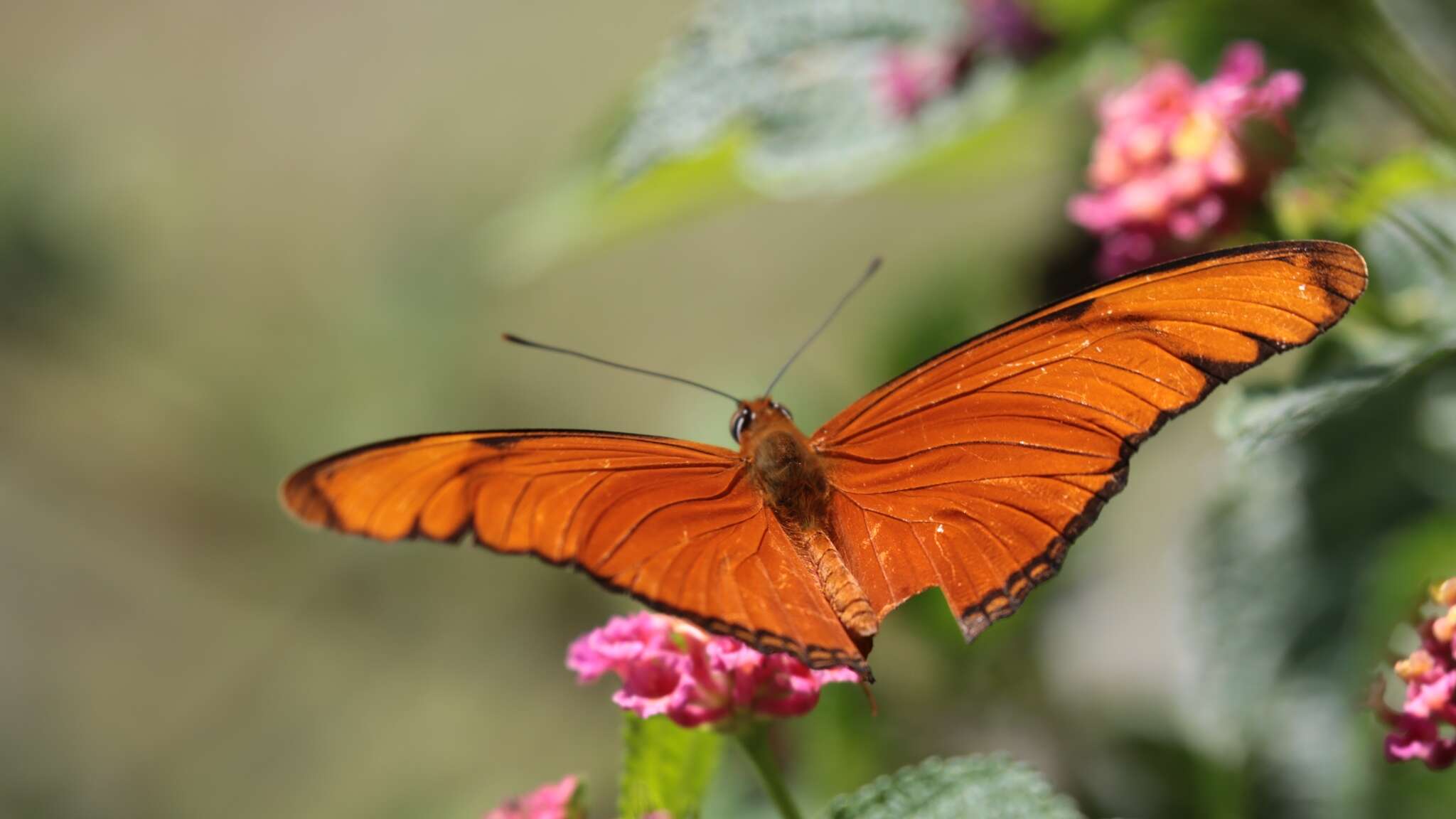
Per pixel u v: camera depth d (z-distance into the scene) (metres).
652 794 0.58
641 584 0.58
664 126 0.63
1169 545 0.65
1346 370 0.58
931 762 0.57
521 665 0.81
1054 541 0.57
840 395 0.66
